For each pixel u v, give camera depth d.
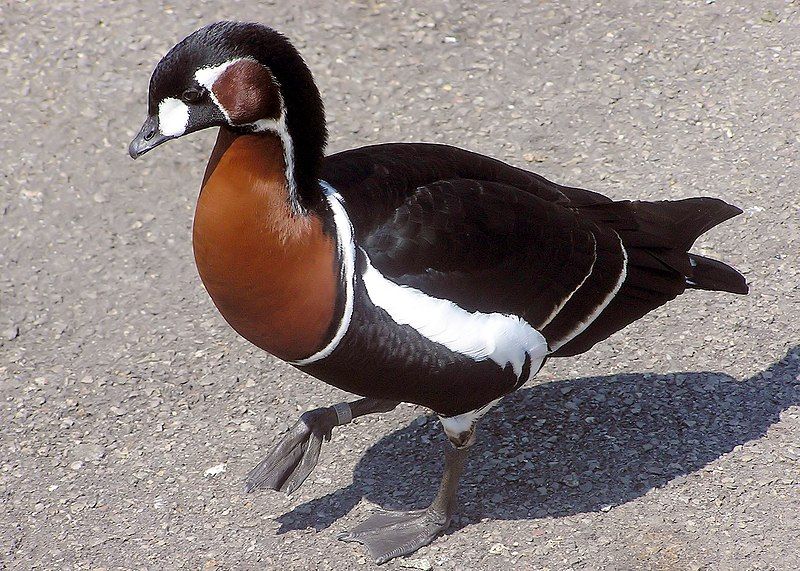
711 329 10.66
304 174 7.44
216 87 7.20
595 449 9.51
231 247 7.46
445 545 8.74
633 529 8.66
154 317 11.33
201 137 13.34
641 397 9.98
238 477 9.48
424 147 8.48
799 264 11.29
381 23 14.93
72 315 11.37
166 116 7.41
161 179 12.94
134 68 14.20
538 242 8.27
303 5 15.11
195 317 11.34
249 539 8.86
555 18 15.14
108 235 12.28
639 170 12.81
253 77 7.18
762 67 14.22
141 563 8.65
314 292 7.49
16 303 11.48
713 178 12.56
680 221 9.16
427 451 9.74
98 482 9.47
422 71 14.39
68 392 10.44
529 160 13.07
